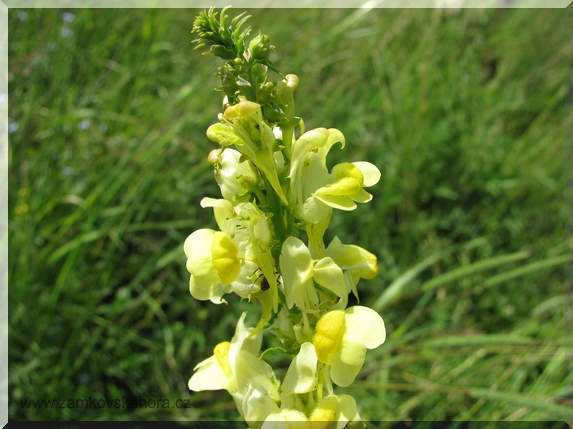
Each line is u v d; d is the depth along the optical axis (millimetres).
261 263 91
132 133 247
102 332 223
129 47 282
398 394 229
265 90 88
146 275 229
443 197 306
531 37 395
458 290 271
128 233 236
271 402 97
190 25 312
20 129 229
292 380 92
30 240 208
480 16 382
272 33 299
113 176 218
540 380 236
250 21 316
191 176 236
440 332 228
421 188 302
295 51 306
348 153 287
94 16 285
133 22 293
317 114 287
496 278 219
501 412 221
